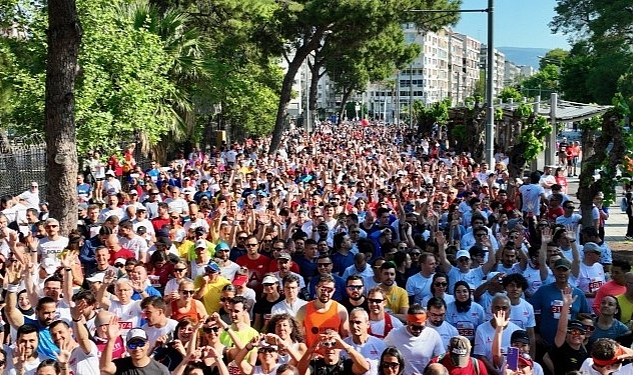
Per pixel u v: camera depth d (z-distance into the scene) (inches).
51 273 359.9
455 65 7578.7
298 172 871.1
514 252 365.1
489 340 278.8
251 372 248.1
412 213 510.6
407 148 1459.2
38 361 254.1
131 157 816.9
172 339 269.9
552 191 552.7
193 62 904.3
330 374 244.7
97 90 673.6
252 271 380.8
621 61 1699.1
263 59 1218.0
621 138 529.7
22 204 556.1
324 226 458.3
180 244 427.8
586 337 282.0
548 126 832.3
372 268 343.0
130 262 312.3
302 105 3683.6
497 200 583.8
